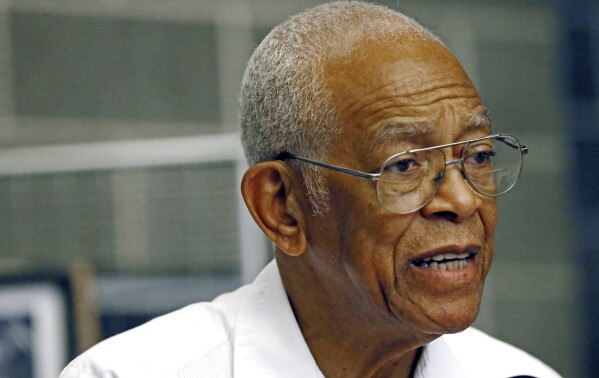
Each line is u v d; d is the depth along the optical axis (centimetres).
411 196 305
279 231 332
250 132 340
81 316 606
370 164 308
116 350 337
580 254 823
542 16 846
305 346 336
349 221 312
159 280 617
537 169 823
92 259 631
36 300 605
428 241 304
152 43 696
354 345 333
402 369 346
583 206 825
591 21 859
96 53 682
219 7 717
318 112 317
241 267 624
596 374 811
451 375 349
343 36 320
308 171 321
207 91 704
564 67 847
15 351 599
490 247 315
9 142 654
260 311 344
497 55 825
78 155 638
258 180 334
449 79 313
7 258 629
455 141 309
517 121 826
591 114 843
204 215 628
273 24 727
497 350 380
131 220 633
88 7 685
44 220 633
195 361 337
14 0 669
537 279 806
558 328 806
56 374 600
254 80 337
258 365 334
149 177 635
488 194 311
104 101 679
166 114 693
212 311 353
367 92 310
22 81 664
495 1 830
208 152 632
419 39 318
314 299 334
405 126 305
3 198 634
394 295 309
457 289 306
